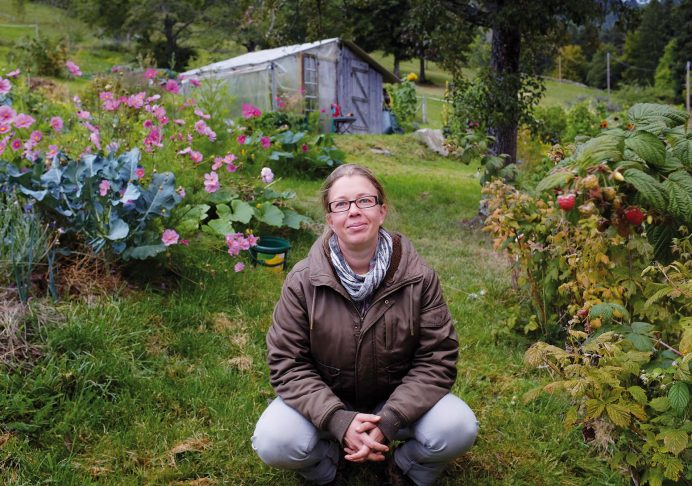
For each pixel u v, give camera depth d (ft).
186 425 9.19
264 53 60.03
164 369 10.43
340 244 7.64
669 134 9.92
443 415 7.38
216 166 15.66
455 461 8.93
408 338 7.55
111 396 9.45
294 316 7.64
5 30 144.46
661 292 7.44
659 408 6.75
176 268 13.32
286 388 7.45
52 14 179.42
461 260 18.97
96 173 11.87
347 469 8.65
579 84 204.23
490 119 24.61
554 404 10.30
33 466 7.94
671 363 7.38
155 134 15.16
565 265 11.57
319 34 34.09
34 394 8.96
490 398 10.79
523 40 27.81
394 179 33.76
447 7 25.31
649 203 8.92
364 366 7.59
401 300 7.56
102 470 8.11
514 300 14.82
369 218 7.37
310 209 21.67
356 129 63.10
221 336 11.82
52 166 12.29
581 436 9.53
